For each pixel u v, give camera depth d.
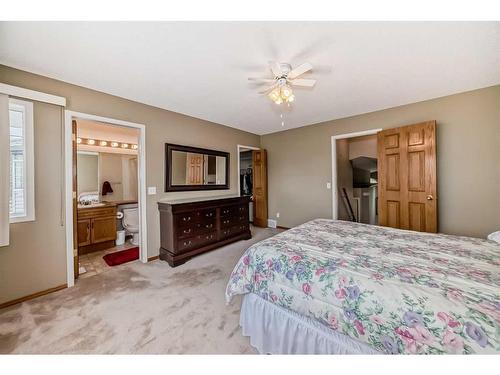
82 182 3.85
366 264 1.25
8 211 1.84
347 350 1.08
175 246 2.84
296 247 1.55
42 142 2.13
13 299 1.96
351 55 1.86
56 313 1.80
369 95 2.76
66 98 2.30
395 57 1.89
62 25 1.44
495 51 1.80
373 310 0.98
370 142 5.09
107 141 4.12
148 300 2.00
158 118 3.15
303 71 1.84
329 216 4.04
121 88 2.49
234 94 2.70
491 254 1.39
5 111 1.85
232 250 3.42
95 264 2.88
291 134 4.55
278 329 1.35
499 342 0.74
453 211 2.79
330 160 3.97
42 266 2.13
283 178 4.73
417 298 0.92
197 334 1.55
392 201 3.14
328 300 1.12
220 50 1.77
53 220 2.20
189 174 3.57
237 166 4.50
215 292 2.15
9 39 1.58
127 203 4.09
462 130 2.70
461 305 0.86
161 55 1.83
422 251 1.47
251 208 5.67
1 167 1.81
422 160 2.85
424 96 2.81
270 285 1.37
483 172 2.58
